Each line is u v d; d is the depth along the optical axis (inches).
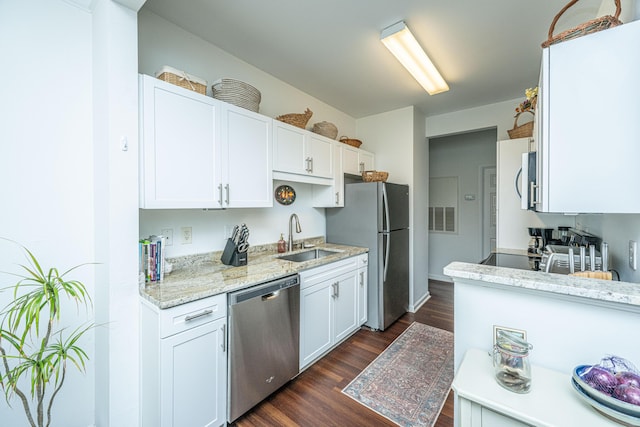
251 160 81.9
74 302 60.0
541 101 44.1
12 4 52.9
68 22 59.1
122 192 56.9
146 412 57.7
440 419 66.3
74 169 60.1
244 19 74.7
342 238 127.0
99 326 59.6
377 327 115.8
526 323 42.7
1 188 52.2
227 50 89.4
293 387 77.9
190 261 81.0
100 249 59.5
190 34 80.6
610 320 37.1
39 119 55.9
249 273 73.8
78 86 60.4
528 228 108.0
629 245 54.3
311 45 86.5
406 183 139.9
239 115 78.4
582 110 39.1
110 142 55.2
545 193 42.0
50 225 57.3
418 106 138.3
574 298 38.7
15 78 53.2
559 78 40.8
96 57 59.8
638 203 36.1
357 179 145.4
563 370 40.0
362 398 73.4
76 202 60.4
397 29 76.0
